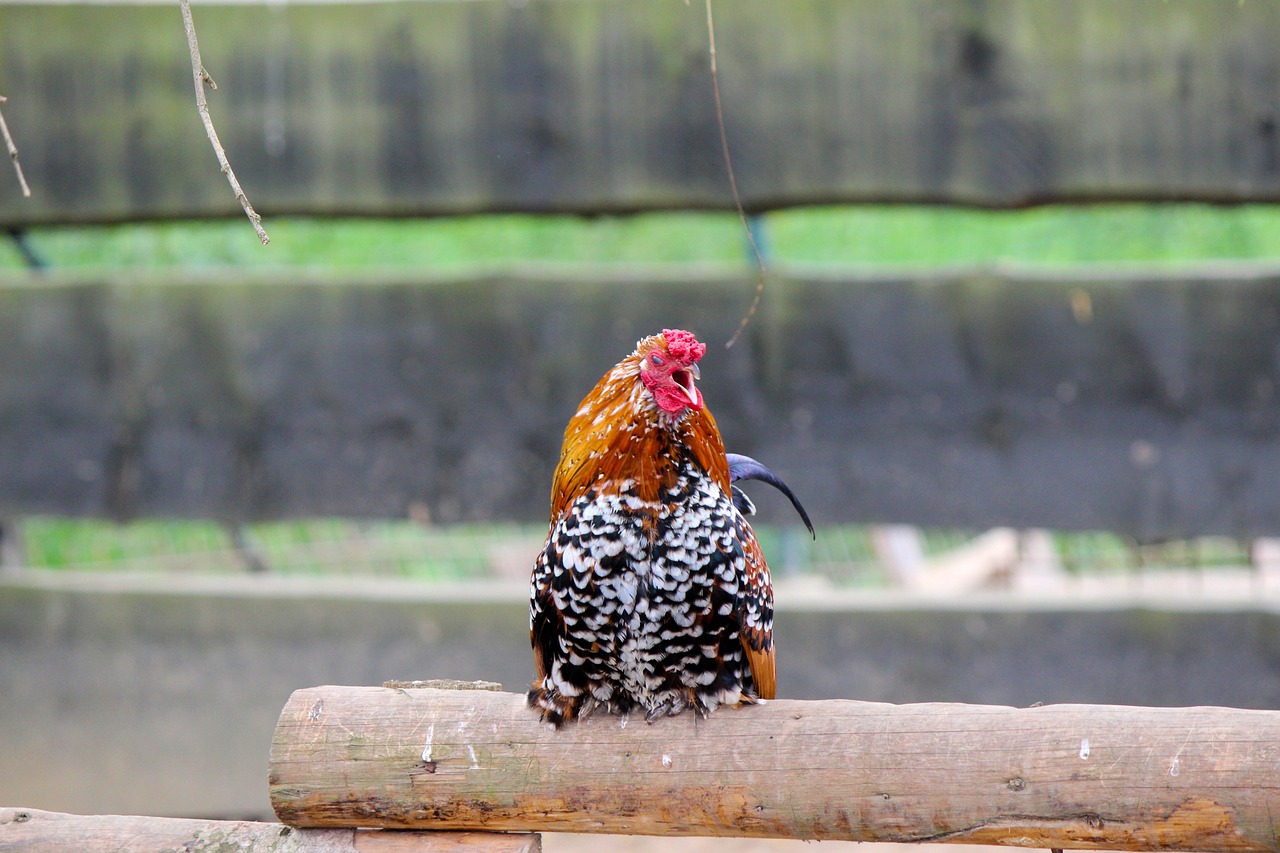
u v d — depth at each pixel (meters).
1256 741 4.52
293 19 10.31
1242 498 9.99
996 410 10.23
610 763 5.00
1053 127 9.77
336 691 5.37
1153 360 10.05
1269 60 9.51
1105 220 14.89
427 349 10.66
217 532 13.48
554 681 5.16
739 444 10.50
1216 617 10.52
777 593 11.58
